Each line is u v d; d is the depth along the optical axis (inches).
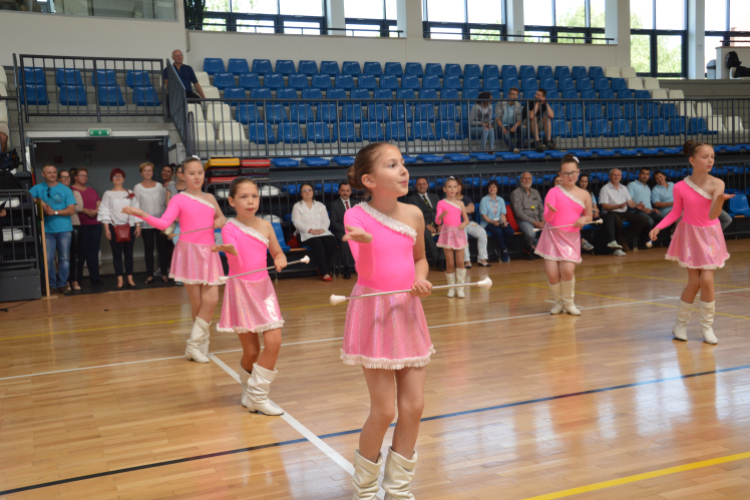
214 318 252.1
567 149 439.8
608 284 298.4
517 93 444.5
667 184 435.5
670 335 193.5
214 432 123.6
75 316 260.5
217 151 398.0
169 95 404.8
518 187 404.2
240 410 137.6
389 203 84.9
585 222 222.4
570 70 584.7
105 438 122.2
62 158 429.1
